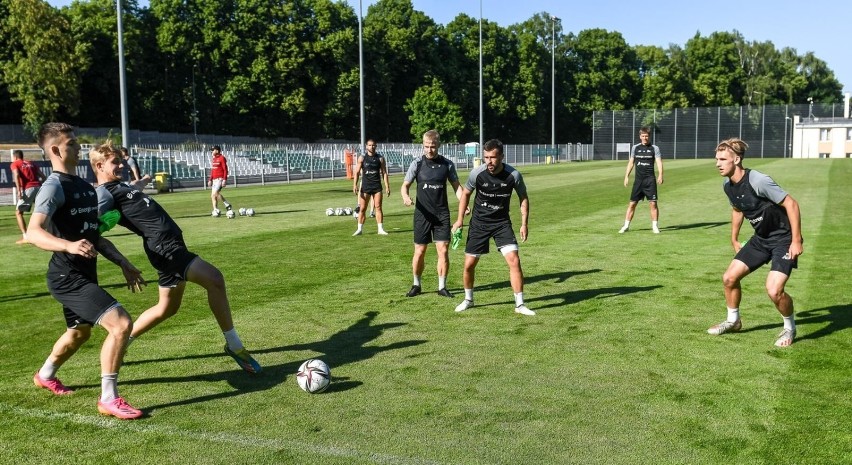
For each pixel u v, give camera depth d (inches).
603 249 445.7
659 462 146.4
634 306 288.5
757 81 3796.8
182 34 2490.2
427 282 346.6
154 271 388.8
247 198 961.5
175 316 278.7
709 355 219.6
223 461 149.1
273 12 2608.3
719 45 3698.3
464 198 285.4
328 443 157.5
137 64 2474.2
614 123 2982.3
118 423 171.5
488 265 393.7
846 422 165.3
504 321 266.8
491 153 265.9
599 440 157.6
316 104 2775.6
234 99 2539.4
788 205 217.9
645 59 3882.9
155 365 217.5
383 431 163.9
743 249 238.2
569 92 3609.7
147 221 202.2
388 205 790.5
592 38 3683.6
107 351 176.4
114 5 2482.8
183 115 2630.4
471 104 3245.6
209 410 179.3
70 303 179.5
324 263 404.5
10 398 189.5
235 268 389.4
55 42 2160.4
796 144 2787.9
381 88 2898.6
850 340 232.8
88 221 184.7
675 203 773.3
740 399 181.3
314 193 1061.1
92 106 2453.2
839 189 920.3
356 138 3006.9
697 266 381.4
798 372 201.9
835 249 422.9
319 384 189.9
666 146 2923.2
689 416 170.9
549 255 423.2
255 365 208.1
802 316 266.4
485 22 3326.8
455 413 174.4
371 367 212.1
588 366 210.1
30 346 240.1
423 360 218.4
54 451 155.4
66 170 182.2
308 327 260.7
